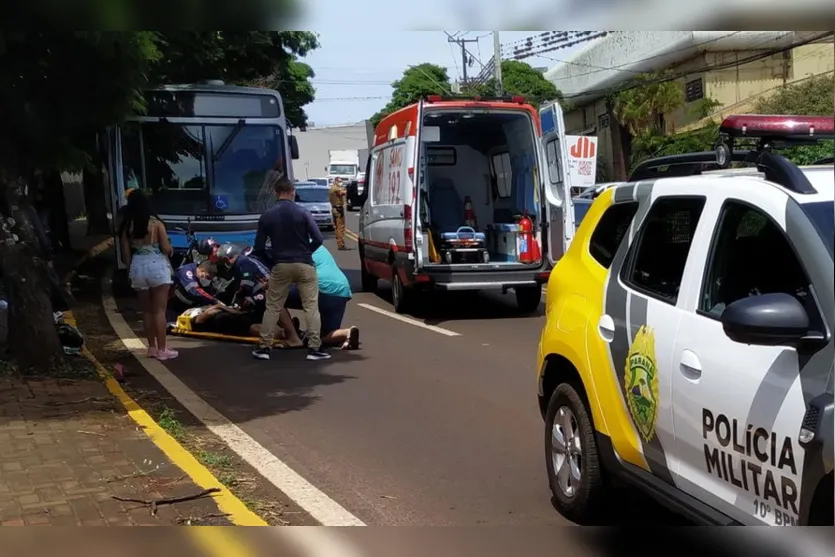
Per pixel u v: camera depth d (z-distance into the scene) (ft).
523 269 39.37
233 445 20.08
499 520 15.56
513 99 39.93
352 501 16.60
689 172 15.89
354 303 45.47
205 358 30.25
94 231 80.89
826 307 10.05
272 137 46.03
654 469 12.77
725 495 11.02
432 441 20.51
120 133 43.24
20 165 24.63
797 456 9.61
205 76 50.44
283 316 32.24
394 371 28.32
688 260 12.68
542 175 39.81
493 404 23.98
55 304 28.22
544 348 16.24
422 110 38.65
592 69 110.42
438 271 38.58
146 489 16.14
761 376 10.42
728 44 86.63
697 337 11.81
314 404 23.99
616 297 14.34
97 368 26.22
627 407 13.44
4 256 24.62
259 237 30.19
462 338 34.68
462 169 45.80
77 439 18.99
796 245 10.85
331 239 86.07
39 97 24.48
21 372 24.64
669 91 91.30
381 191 44.55
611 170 109.81
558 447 15.89
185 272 36.27
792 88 77.25
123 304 42.39
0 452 18.01
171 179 44.34
